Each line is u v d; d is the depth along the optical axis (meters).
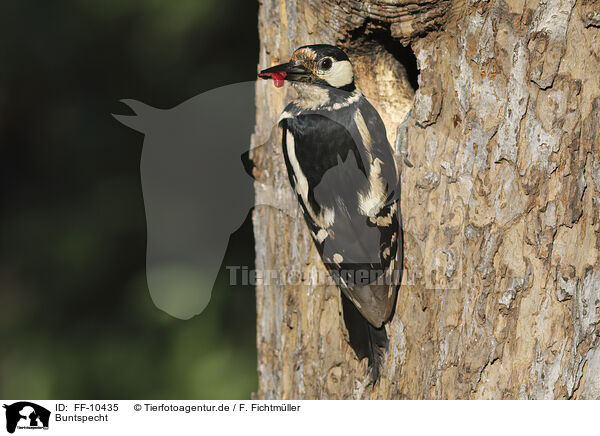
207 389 9.96
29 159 11.91
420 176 5.09
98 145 11.75
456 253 5.00
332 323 5.68
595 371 5.02
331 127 5.18
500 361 4.95
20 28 11.58
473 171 4.90
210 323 10.27
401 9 4.91
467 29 4.82
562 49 4.72
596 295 4.94
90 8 11.34
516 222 4.86
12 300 11.27
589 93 4.77
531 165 4.80
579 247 4.88
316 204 5.27
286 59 5.73
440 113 4.99
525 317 4.91
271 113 5.91
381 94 5.58
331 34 5.32
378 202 5.15
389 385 5.42
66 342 10.91
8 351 10.91
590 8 4.70
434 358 5.14
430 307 5.13
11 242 11.59
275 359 6.17
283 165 5.85
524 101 4.77
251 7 11.04
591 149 4.82
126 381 10.37
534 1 4.71
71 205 11.70
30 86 11.82
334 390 5.68
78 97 11.81
